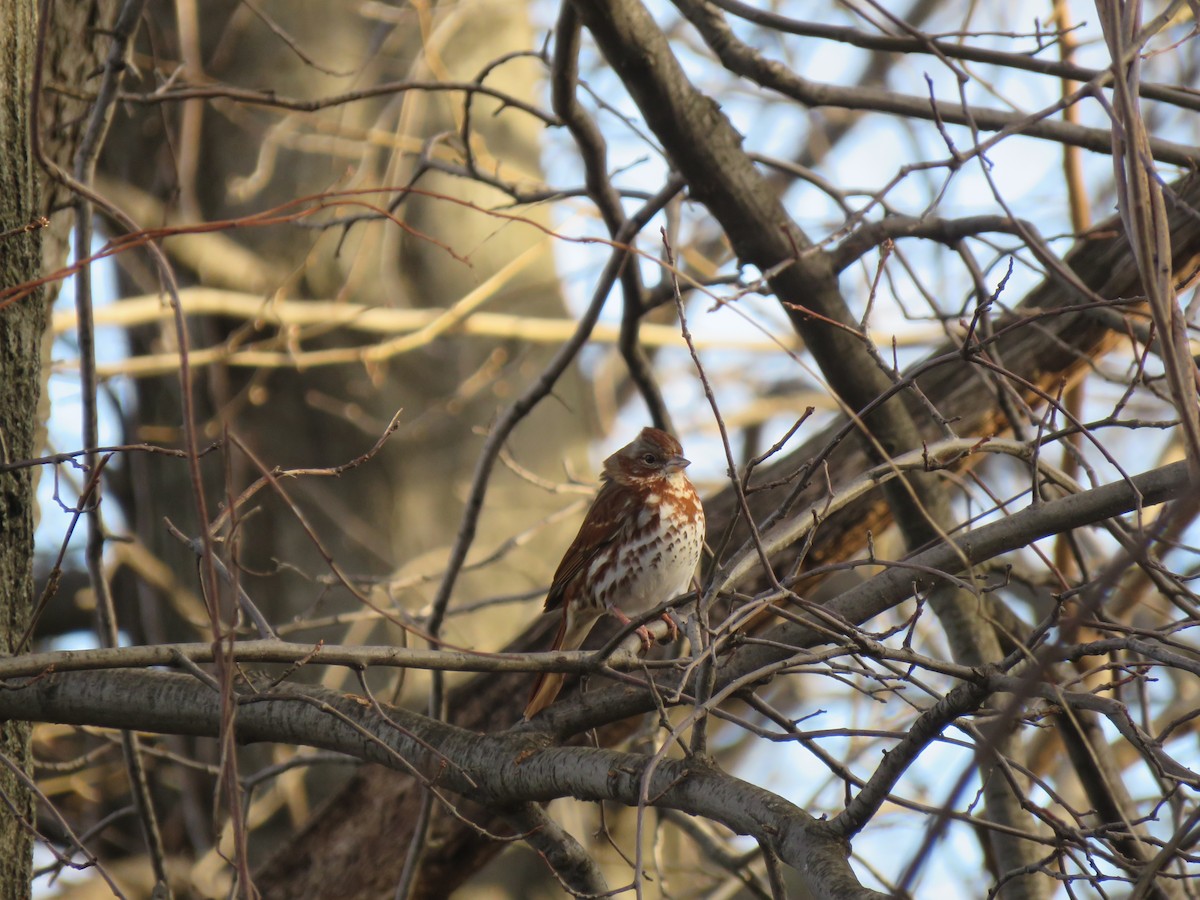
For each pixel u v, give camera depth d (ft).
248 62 57.77
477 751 24.81
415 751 24.75
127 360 49.26
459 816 24.66
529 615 58.85
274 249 56.54
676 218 38.65
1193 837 19.01
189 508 57.21
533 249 47.65
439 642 23.35
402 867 36.58
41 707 23.86
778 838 20.97
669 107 32.83
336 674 53.01
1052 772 51.90
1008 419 34.88
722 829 47.16
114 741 33.37
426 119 60.18
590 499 52.95
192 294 51.96
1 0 25.81
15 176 25.58
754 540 22.31
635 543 39.22
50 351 33.47
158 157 55.42
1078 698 21.36
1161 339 18.21
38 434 32.78
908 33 32.42
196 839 50.24
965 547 25.89
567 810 49.49
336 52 58.44
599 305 35.37
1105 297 35.40
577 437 63.46
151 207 52.80
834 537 36.45
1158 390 28.19
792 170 36.09
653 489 39.27
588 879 26.89
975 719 25.70
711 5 34.45
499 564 58.34
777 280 34.60
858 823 20.90
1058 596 22.30
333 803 38.04
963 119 33.94
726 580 23.30
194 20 47.50
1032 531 25.67
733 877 41.75
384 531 56.65
